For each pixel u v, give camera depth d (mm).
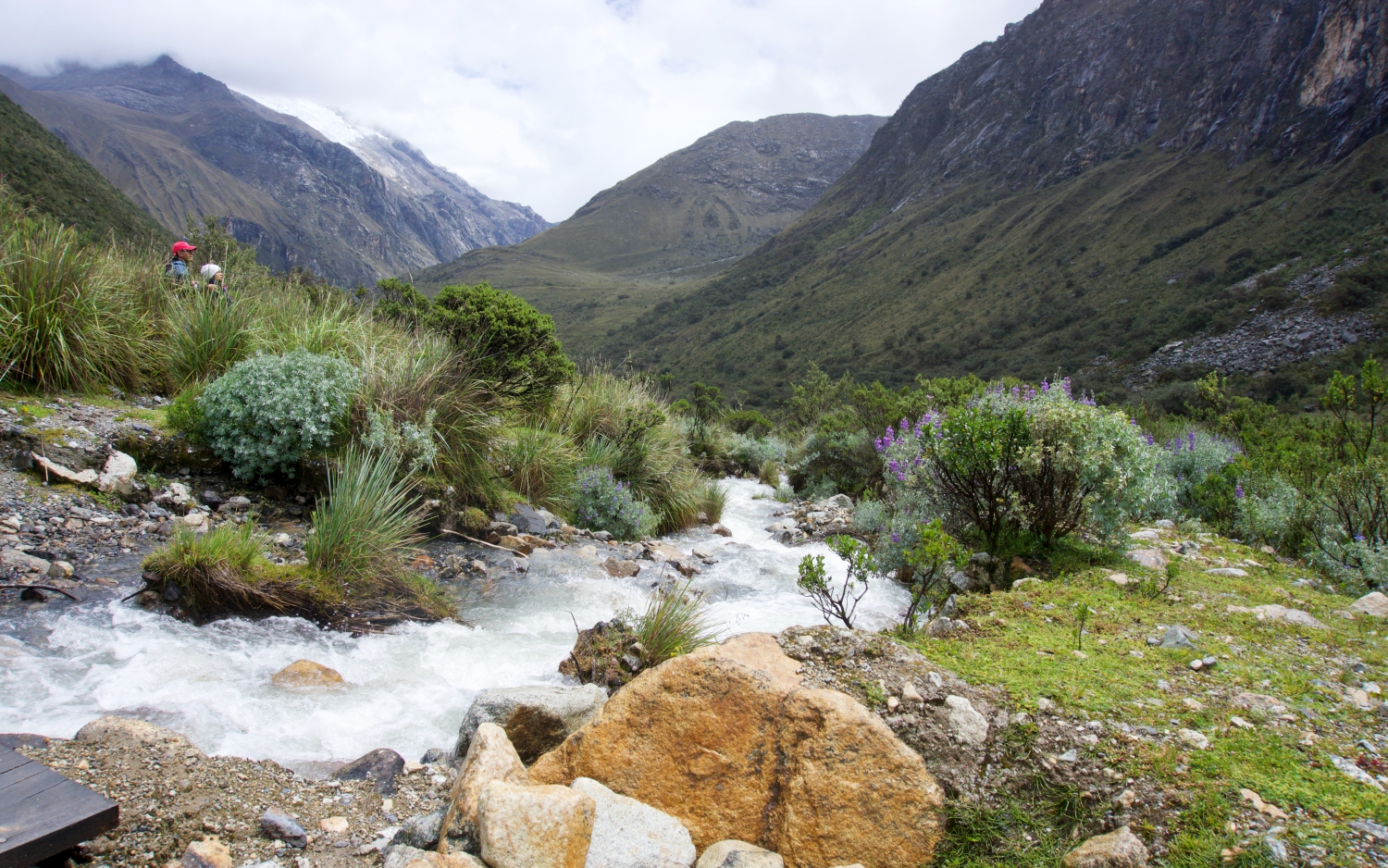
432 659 4195
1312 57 108938
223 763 2809
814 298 154000
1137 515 6359
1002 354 91312
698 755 2643
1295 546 6590
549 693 3230
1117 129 158625
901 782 2514
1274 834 2211
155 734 2824
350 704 3555
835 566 7367
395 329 8727
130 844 2219
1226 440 12398
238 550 4406
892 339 112562
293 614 4398
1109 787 2533
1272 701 3045
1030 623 4109
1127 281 96625
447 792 2871
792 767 2568
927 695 2938
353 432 6508
